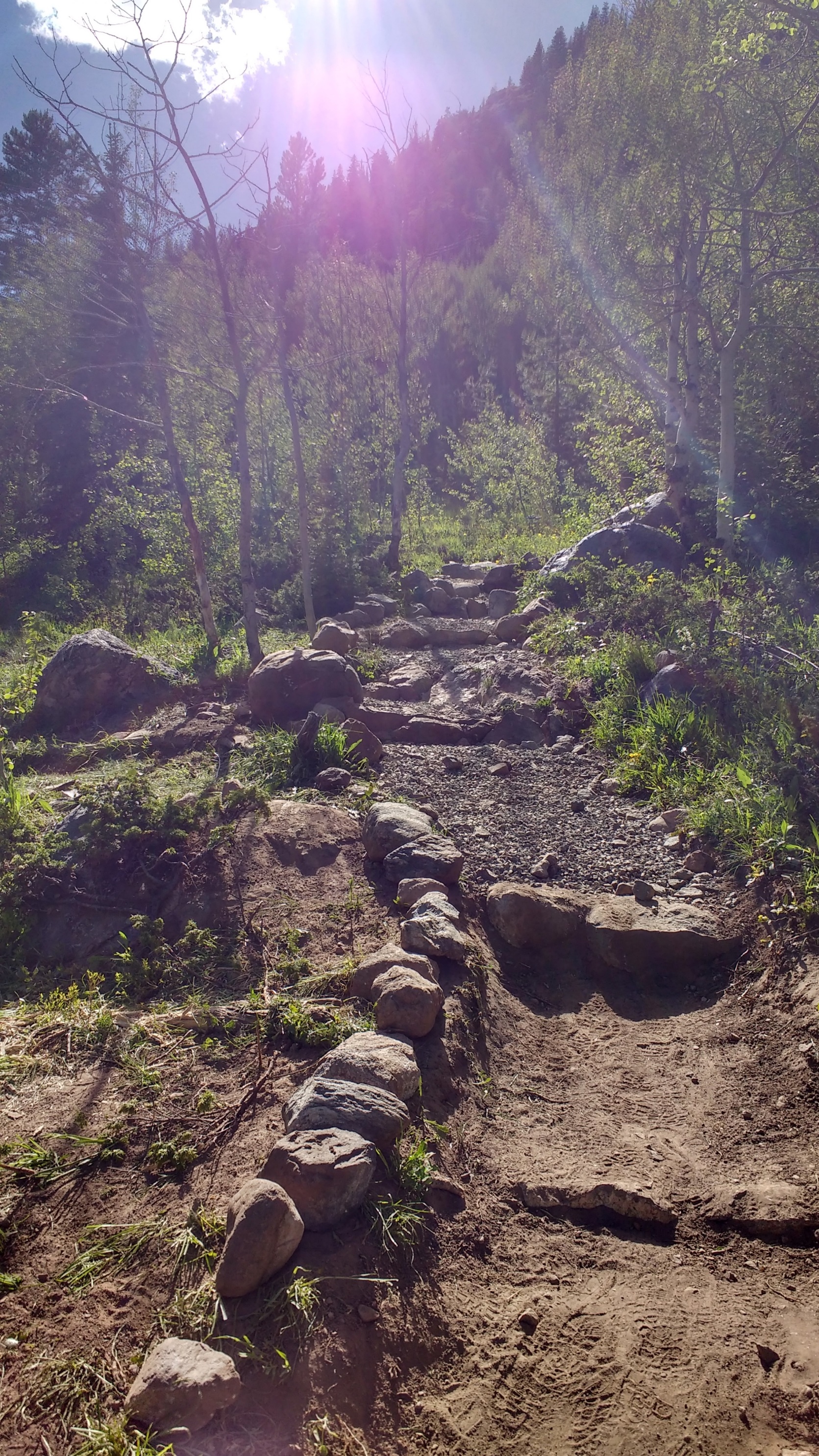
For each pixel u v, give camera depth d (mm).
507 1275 3332
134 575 16391
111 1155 3477
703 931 5363
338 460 19656
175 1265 3006
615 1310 3229
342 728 7688
